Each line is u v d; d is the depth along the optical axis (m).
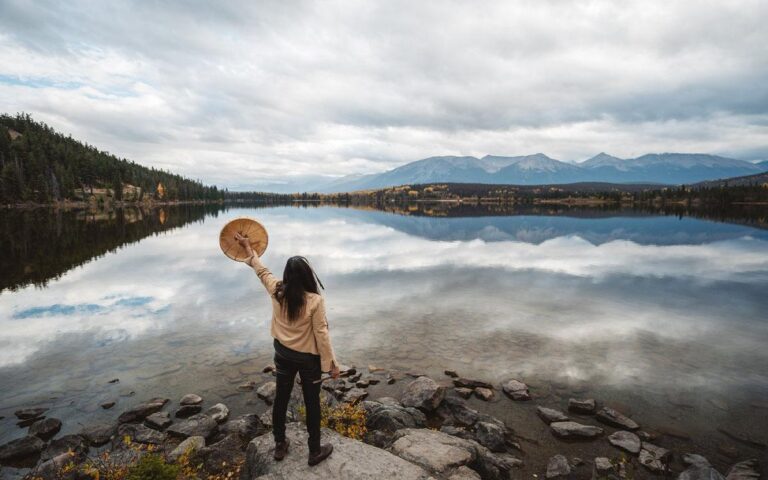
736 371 11.71
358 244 44.25
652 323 16.27
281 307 5.04
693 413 9.45
